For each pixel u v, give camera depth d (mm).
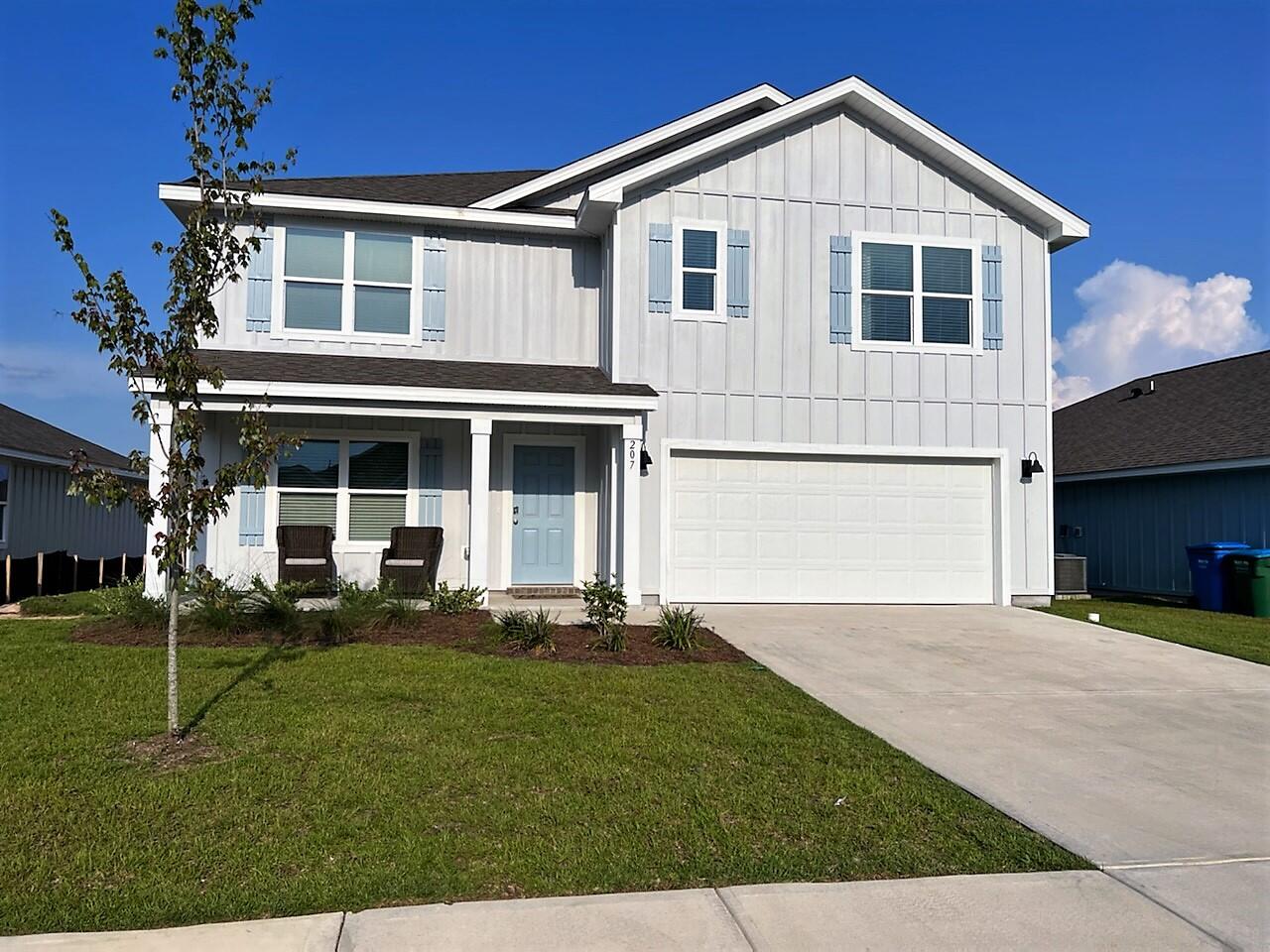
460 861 4055
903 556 13016
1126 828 4699
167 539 5438
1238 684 8125
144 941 3334
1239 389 17484
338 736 5652
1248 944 3512
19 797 4566
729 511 12641
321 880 3830
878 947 3443
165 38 5457
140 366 5574
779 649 9156
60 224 5156
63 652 7969
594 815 4609
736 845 4328
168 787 4762
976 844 4453
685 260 12516
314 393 10422
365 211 12406
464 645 8609
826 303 12867
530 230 13211
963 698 7430
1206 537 15297
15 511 15430
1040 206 13164
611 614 9047
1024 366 13391
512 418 11164
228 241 5793
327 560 11469
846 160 13000
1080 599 14398
